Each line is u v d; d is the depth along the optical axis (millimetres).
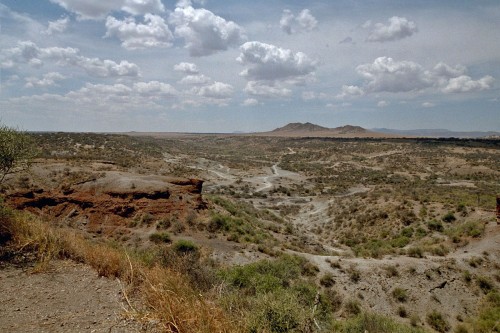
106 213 26625
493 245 23969
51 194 28234
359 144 168375
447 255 24875
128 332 4551
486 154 109438
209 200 34031
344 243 37625
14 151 11695
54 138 88875
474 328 16406
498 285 20047
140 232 24688
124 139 116375
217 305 5762
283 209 55938
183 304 5086
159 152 111438
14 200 26016
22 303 5270
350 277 19828
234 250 22281
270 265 17875
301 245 30203
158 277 6297
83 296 5746
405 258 22953
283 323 5918
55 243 7887
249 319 5504
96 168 42000
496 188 65312
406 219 37156
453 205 37469
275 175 99062
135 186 29406
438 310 18094
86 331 4523
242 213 35094
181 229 25094
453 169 95188
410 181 80875
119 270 6965
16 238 7852
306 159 144750
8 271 6488
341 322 12000
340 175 98375
